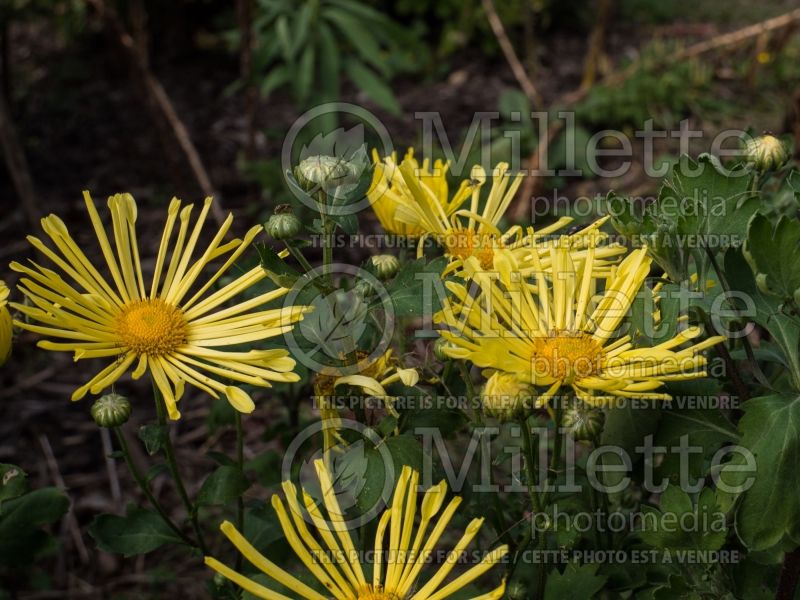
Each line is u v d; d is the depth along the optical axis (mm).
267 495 722
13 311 509
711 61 1479
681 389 397
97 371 882
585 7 1745
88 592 693
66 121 1299
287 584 340
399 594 349
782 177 507
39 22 1543
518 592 396
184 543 444
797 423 356
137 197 1125
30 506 471
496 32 1297
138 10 1046
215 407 547
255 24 1203
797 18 1356
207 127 1309
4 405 841
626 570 422
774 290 351
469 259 365
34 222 934
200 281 933
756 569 400
